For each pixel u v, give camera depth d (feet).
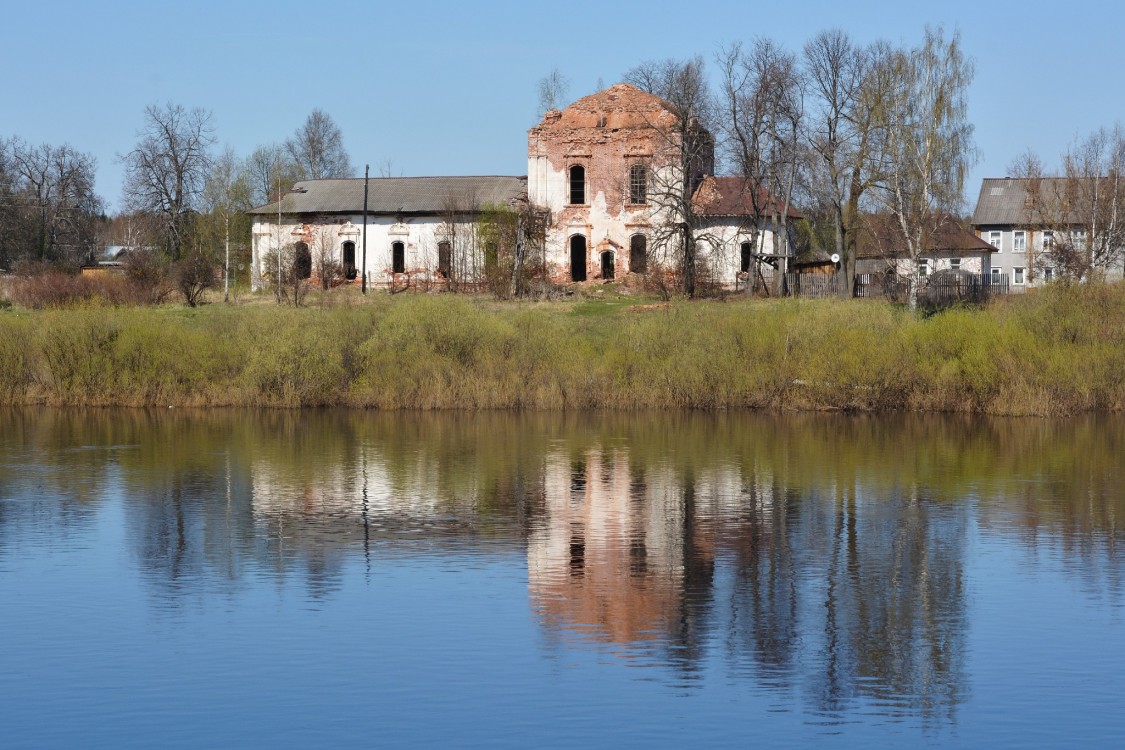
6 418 149.07
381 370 159.53
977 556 79.97
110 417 150.20
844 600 70.38
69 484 104.42
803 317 161.68
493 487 103.24
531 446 126.11
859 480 106.11
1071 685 57.31
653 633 64.49
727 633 64.64
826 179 256.52
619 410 156.66
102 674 58.18
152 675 58.08
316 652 61.11
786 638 63.93
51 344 162.81
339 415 152.35
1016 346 155.74
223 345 165.27
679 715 53.83
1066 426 141.38
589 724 52.80
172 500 97.66
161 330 165.48
